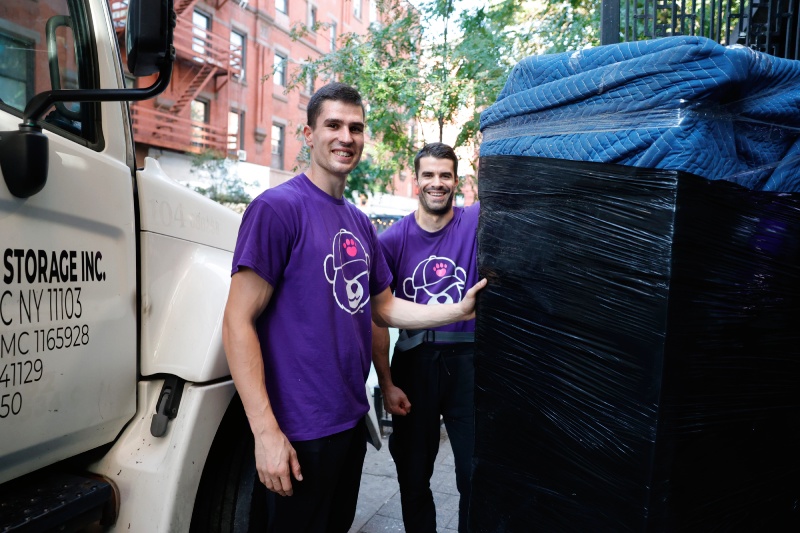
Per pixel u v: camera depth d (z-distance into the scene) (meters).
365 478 3.87
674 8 3.67
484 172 1.77
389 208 17.73
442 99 6.51
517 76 1.67
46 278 1.48
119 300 1.73
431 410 2.62
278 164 22.66
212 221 2.23
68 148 1.57
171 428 1.78
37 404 1.46
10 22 1.52
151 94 1.41
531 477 1.58
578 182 1.43
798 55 3.26
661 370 1.29
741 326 1.38
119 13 4.03
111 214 1.71
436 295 2.64
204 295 1.94
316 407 1.85
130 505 1.70
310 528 1.90
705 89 1.26
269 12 21.12
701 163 1.28
